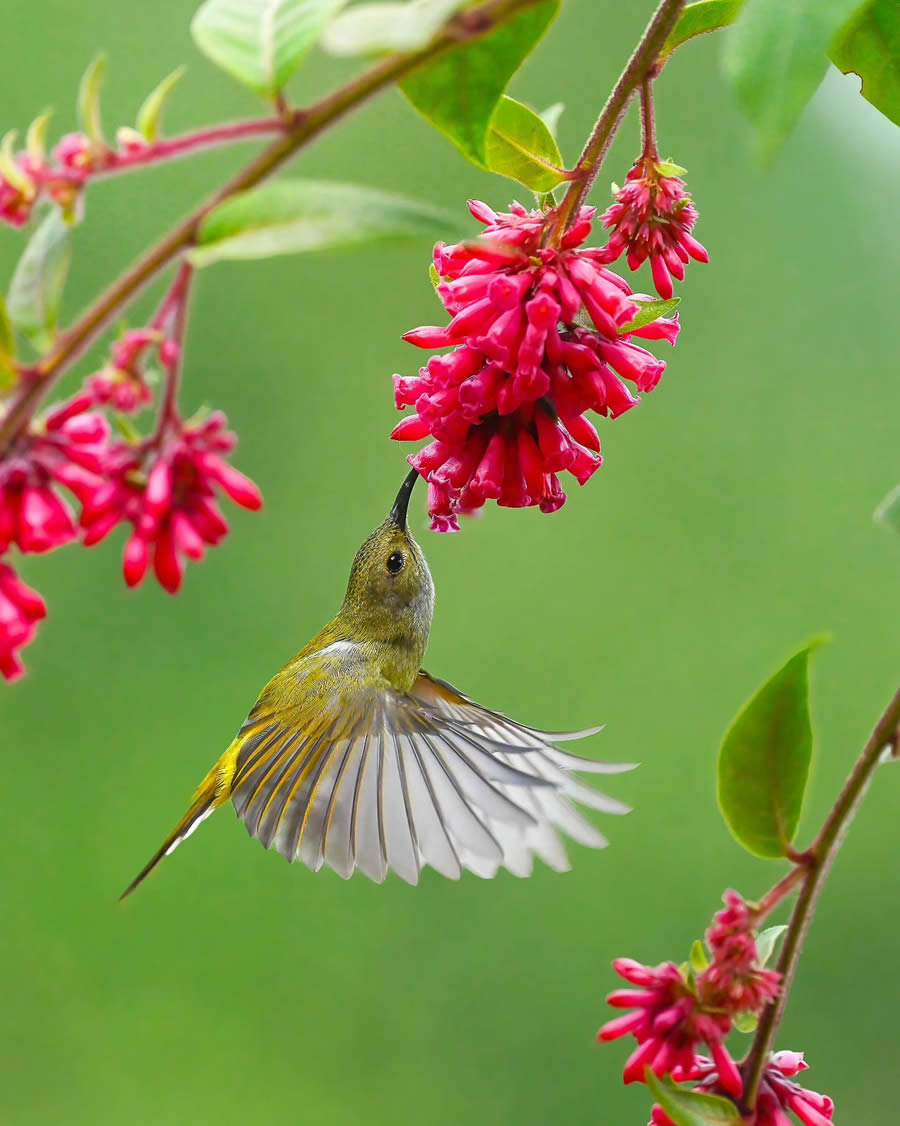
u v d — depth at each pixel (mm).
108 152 3260
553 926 12352
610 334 3904
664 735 12898
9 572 3566
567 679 13117
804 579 13180
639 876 12430
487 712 6523
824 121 13492
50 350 3248
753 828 3996
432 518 4438
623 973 4023
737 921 3926
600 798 5758
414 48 2881
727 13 4348
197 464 3529
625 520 13406
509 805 5910
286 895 12438
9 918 12242
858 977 12273
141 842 12430
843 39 4324
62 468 3484
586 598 13289
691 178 13484
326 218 2768
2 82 12977
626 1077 3945
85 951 12203
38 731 12570
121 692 12703
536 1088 11891
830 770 12867
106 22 13164
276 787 6383
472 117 3869
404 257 13492
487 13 3162
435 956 12258
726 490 13383
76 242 12367
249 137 3201
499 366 3936
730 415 13484
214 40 3230
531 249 3967
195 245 3041
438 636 13203
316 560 13047
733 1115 3758
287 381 13266
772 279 13492
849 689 12961
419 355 13406
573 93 13367
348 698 6574
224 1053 12000
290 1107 11852
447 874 5996
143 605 12883
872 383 13383
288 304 13383
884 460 13250
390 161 13391
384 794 6266
